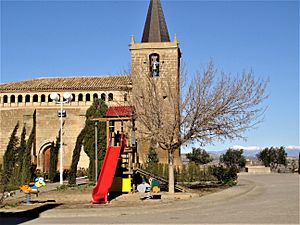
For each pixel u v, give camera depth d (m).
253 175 50.91
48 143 51.91
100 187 21.91
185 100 24.38
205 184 34.88
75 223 14.68
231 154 70.62
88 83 52.84
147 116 24.86
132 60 47.06
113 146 25.53
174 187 26.39
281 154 74.25
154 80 29.06
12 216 17.23
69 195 24.80
